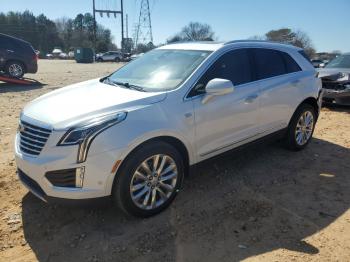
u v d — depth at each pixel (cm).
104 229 372
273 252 340
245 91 475
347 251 343
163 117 381
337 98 924
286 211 412
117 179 357
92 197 348
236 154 494
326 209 419
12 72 1499
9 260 327
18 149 379
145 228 374
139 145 366
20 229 371
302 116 591
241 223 386
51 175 344
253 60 504
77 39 9938
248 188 468
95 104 372
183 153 419
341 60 1041
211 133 435
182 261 327
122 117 355
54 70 2609
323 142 662
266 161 559
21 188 453
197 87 421
